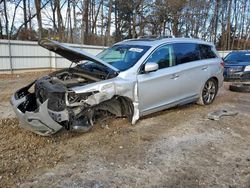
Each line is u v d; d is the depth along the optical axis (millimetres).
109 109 5188
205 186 3406
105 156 4148
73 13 32781
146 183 3445
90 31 36125
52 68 19938
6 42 16891
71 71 5441
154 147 4527
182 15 39250
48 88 4480
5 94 8930
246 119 6324
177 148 4520
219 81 7605
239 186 3424
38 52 18875
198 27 41719
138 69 5336
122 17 38781
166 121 5914
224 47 44281
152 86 5547
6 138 4664
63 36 31844
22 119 4457
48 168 3738
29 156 4051
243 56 14023
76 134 4898
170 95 6047
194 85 6711
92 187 3320
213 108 7211
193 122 5938
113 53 5961
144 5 37219
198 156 4246
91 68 5383
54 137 4688
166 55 6031
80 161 3969
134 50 5785
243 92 10039
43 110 4168
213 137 5086
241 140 4984
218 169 3846
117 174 3639
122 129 5242
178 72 6137
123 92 4984
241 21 46094
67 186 3328
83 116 4719
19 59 17828
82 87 4504
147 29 39156
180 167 3877
